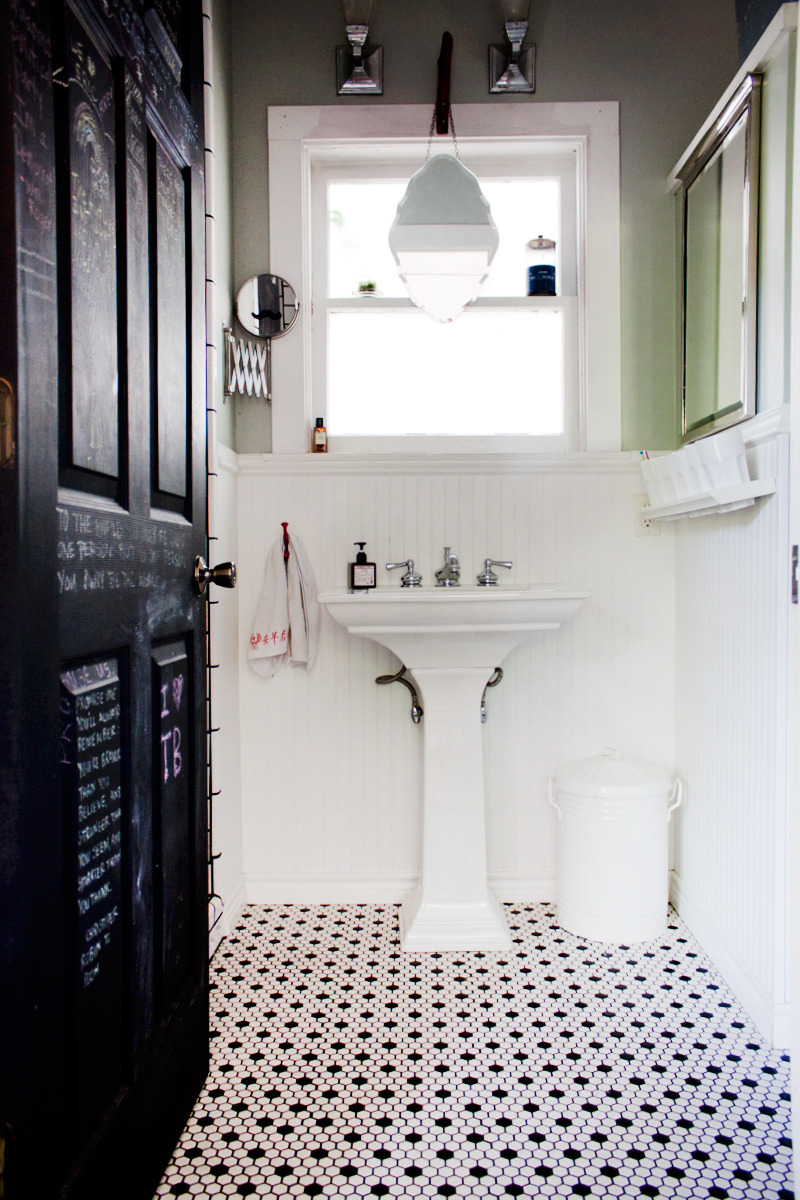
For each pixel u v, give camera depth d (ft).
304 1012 5.82
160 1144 4.13
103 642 3.36
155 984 4.03
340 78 7.70
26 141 2.63
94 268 3.28
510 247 8.27
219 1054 5.29
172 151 4.38
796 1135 3.81
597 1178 4.19
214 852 6.73
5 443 2.57
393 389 8.25
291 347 7.79
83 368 3.16
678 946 6.80
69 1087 3.08
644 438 7.84
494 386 8.24
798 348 4.01
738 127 6.11
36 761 2.69
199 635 4.78
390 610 6.24
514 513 7.70
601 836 6.84
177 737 4.39
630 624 7.75
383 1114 4.70
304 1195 4.09
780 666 5.35
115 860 3.53
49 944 2.78
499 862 7.83
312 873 7.81
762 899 5.59
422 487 7.68
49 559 2.78
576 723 7.77
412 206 7.06
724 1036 5.48
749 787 5.86
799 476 4.03
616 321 7.78
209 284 6.53
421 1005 5.90
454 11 7.72
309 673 7.73
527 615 6.31
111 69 3.51
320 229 8.11
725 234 6.41
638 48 7.72
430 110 7.71
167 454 4.27
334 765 7.77
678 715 7.64
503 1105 4.77
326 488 7.66
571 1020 5.68
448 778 6.88
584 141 7.74
